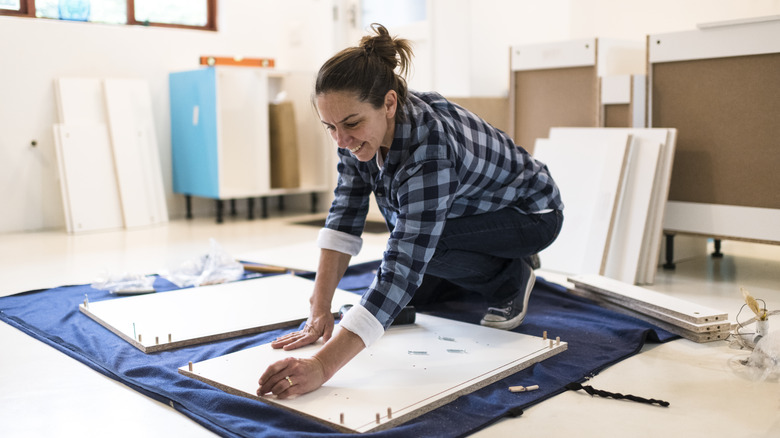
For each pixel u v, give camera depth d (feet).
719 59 9.77
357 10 16.15
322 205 17.20
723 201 9.91
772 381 5.82
